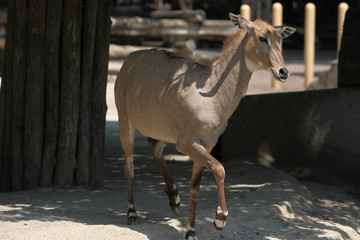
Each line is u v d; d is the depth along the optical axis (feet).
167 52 48.93
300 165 73.97
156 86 46.37
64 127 61.41
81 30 61.87
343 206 61.26
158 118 46.26
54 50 60.95
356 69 71.05
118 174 72.74
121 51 185.47
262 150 76.43
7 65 62.75
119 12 216.54
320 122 72.49
